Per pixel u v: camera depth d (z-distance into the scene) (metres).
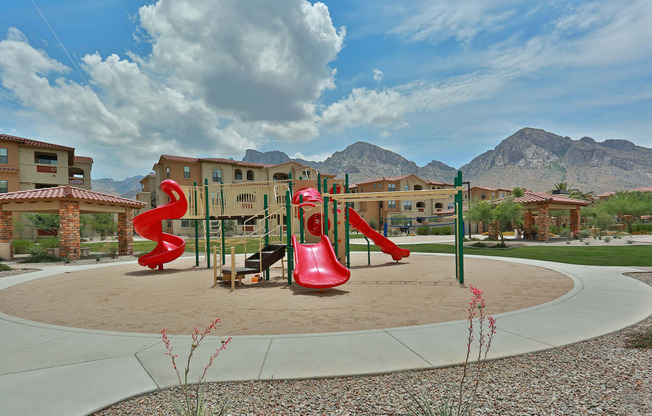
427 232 55.28
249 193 16.72
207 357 4.77
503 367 4.33
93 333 6.02
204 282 12.17
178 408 3.31
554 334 5.55
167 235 17.38
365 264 16.94
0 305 8.59
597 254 18.27
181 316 7.37
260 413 3.33
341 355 4.76
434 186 76.31
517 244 27.03
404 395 3.65
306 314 7.38
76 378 4.17
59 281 12.48
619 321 6.26
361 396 3.65
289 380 4.05
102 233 47.81
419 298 8.88
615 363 4.40
